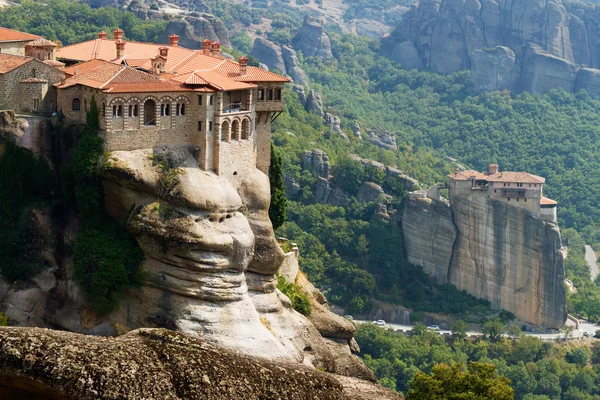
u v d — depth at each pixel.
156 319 140.12
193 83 146.25
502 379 124.31
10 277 142.88
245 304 143.12
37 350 87.31
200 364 90.81
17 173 144.12
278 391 92.81
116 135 142.50
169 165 144.50
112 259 141.38
